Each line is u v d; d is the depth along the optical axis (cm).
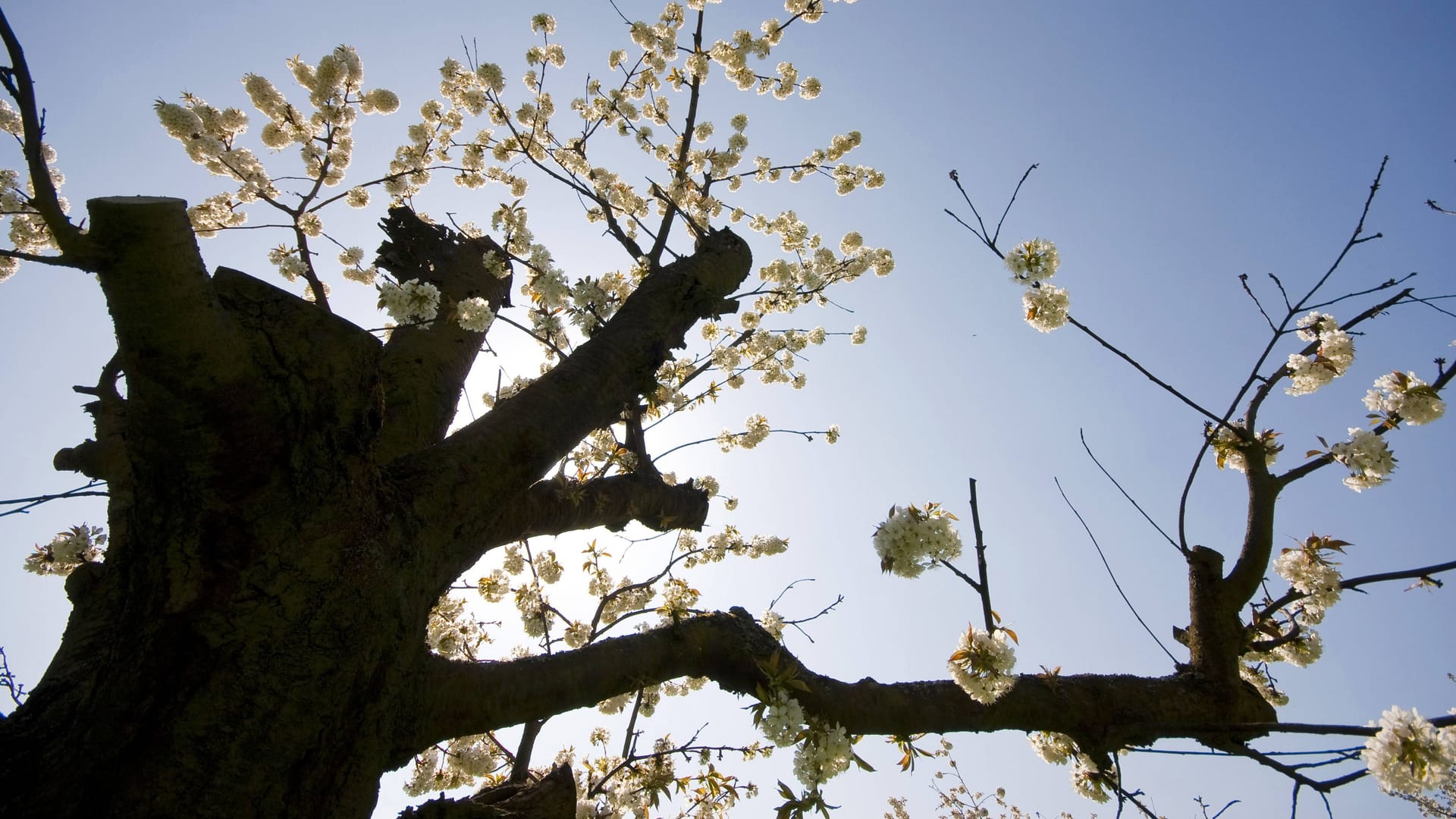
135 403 191
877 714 280
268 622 200
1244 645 321
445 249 460
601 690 283
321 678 204
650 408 537
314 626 206
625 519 431
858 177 814
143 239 164
